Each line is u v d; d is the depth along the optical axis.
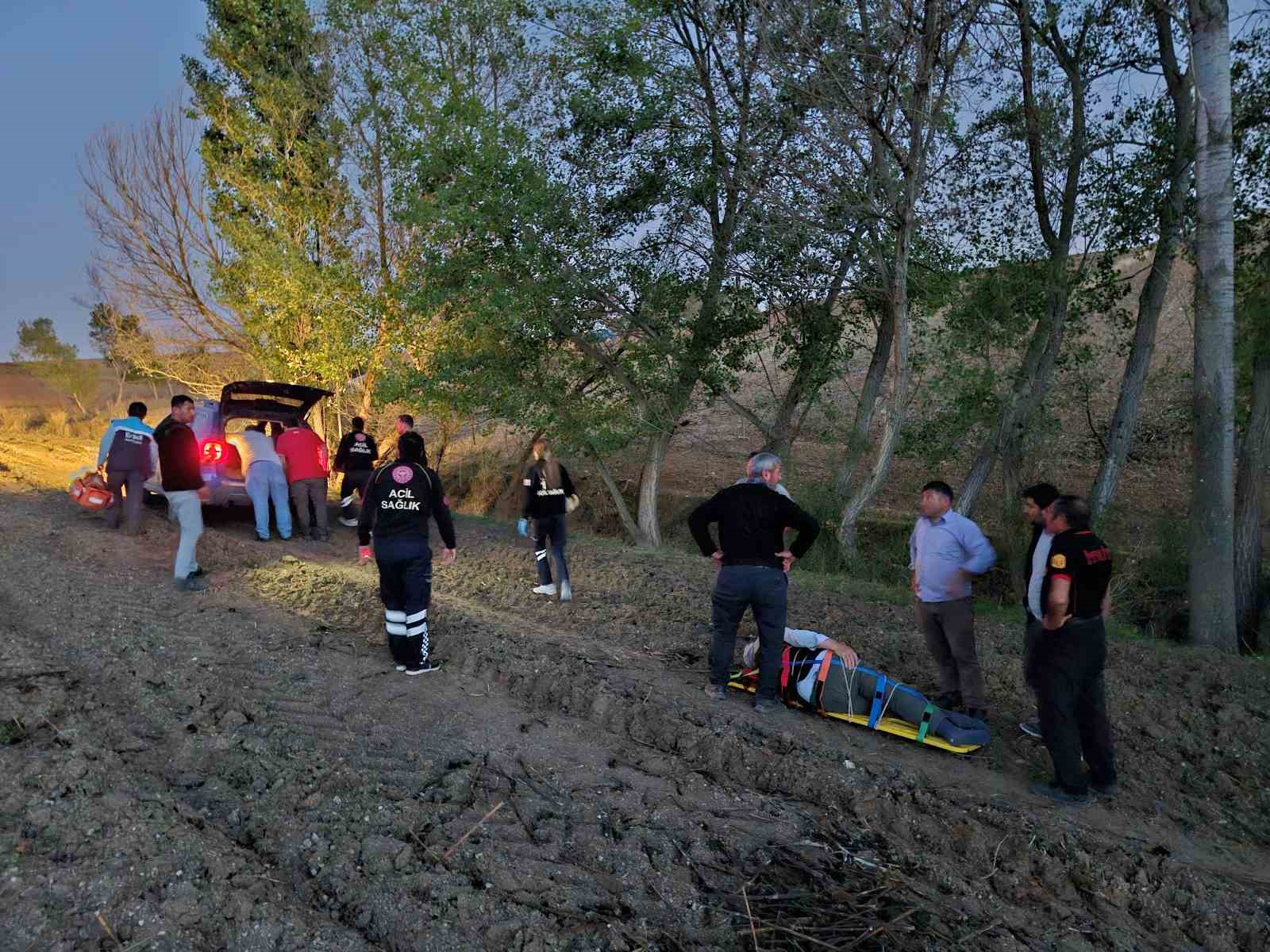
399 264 15.05
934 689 6.11
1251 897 3.89
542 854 3.77
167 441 7.36
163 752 4.34
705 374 12.83
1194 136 9.69
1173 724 5.64
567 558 9.85
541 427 12.68
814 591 8.96
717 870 3.79
